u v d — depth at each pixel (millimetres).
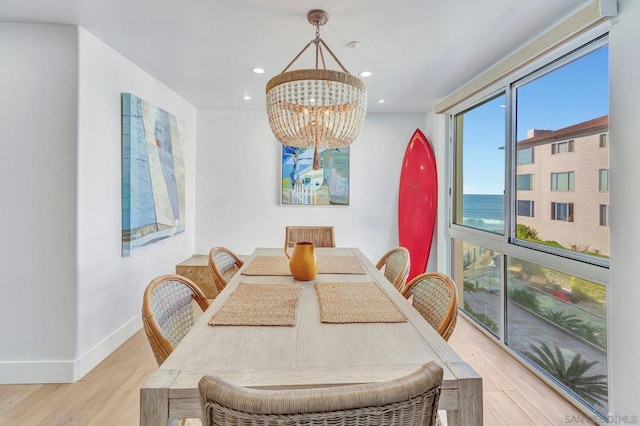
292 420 546
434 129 3783
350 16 1879
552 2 1735
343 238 4062
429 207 3762
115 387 1978
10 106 1986
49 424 1658
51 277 2029
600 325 1696
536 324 2184
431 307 1444
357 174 4055
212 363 890
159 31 2080
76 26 2008
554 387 1960
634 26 1374
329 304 1354
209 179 3990
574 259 1854
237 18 1916
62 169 2023
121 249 2494
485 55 2395
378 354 952
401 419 605
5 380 2008
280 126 1633
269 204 4039
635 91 1373
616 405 1478
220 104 3783
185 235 3709
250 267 1974
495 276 2672
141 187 2670
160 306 1270
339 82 1493
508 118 2447
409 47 2266
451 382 827
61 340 2039
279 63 2582
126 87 2523
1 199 1998
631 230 1398
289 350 970
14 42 1981
